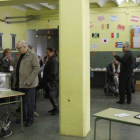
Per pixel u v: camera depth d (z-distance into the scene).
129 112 3.01
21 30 8.62
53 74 4.51
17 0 3.86
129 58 5.47
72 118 3.46
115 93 6.55
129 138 3.47
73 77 3.39
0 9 7.44
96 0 4.23
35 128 3.90
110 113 2.96
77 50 3.33
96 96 6.69
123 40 8.24
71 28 3.33
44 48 10.50
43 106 5.46
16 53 8.20
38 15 8.81
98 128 3.88
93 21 8.42
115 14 8.24
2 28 7.54
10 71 5.49
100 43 8.43
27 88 3.90
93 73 8.36
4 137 3.51
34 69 3.80
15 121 4.29
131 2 8.09
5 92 3.67
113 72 6.73
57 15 8.66
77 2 3.27
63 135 3.54
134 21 8.12
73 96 3.42
